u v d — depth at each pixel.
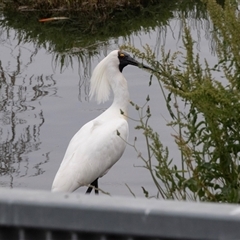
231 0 8.48
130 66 19.44
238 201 7.87
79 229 2.86
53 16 25.89
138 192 12.09
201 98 7.76
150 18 25.33
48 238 2.94
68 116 16.42
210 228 2.72
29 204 2.90
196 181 8.18
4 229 2.98
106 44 22.58
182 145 8.27
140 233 2.80
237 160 8.59
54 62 21.03
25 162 13.90
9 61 21.16
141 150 14.08
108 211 2.82
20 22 25.61
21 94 18.14
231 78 8.10
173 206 2.81
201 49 19.75
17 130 15.67
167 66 9.11
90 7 25.66
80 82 19.03
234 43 7.77
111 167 12.55
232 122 8.14
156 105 16.20
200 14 25.28
